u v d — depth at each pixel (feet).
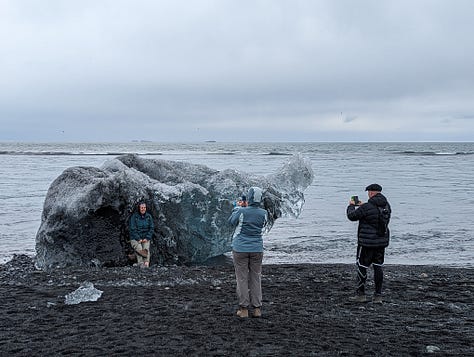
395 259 54.03
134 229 44.39
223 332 24.89
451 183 146.00
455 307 31.19
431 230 71.46
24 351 22.22
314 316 28.35
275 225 76.48
